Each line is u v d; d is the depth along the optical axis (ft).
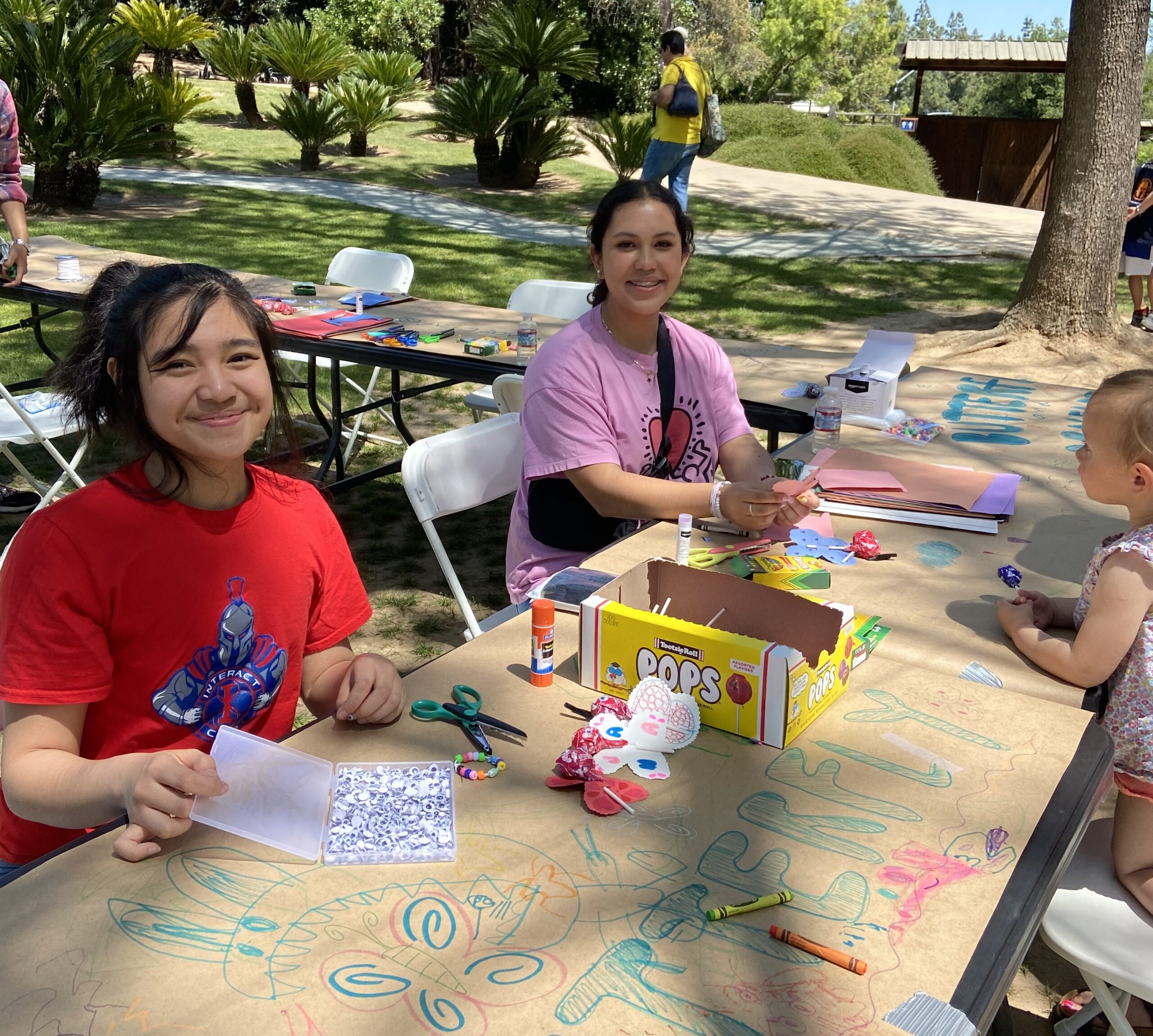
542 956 3.78
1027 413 11.49
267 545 5.39
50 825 4.65
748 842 4.45
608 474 8.13
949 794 4.81
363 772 4.88
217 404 4.90
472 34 59.57
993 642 6.31
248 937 3.85
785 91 146.51
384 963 3.74
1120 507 8.59
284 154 57.41
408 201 47.06
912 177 64.44
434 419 20.89
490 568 15.21
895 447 10.09
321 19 71.46
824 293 32.45
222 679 5.37
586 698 5.64
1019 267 37.04
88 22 41.75
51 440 19.22
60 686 4.81
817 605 5.55
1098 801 4.96
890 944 3.88
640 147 50.75
